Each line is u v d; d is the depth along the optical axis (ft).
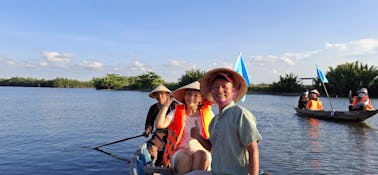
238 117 9.34
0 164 29.99
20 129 52.95
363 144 40.04
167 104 16.81
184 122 17.08
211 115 16.94
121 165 29.86
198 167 15.31
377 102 125.08
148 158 21.43
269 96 190.08
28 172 27.40
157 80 295.89
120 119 69.72
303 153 34.91
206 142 14.61
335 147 38.19
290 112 85.46
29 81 560.61
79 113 83.05
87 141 42.37
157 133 22.93
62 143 40.70
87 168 28.76
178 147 17.11
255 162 9.09
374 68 164.96
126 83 352.69
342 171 28.02
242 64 27.30
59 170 28.09
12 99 151.84
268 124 60.29
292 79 204.54
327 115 65.26
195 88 16.44
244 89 11.37
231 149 9.48
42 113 81.87
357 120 60.95
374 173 27.58
